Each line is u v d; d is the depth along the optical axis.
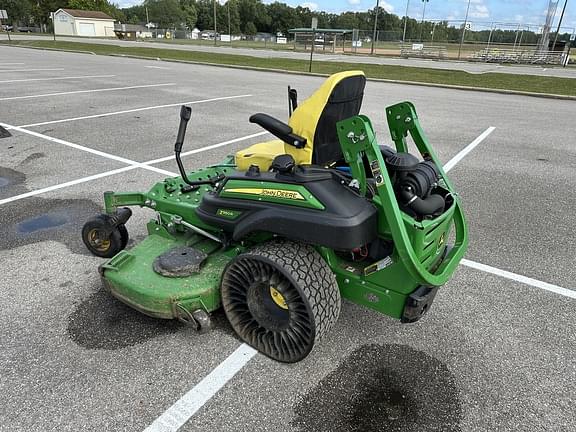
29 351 2.78
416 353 2.85
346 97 2.65
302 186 2.47
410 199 2.53
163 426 2.29
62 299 3.29
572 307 3.35
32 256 3.88
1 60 21.94
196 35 76.44
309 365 2.72
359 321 3.14
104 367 2.66
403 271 2.49
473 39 40.59
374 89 15.20
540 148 7.84
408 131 3.22
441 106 12.01
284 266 2.45
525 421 2.37
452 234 4.50
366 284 2.66
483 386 2.60
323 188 2.45
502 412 2.42
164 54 27.97
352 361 2.76
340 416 2.37
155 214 4.73
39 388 2.50
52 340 2.87
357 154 2.41
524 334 3.05
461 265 3.91
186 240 3.27
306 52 37.50
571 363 2.79
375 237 2.55
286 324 2.64
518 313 3.27
